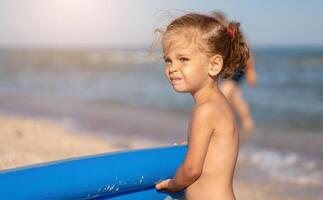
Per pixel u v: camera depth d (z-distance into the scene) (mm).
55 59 53906
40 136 6742
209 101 2207
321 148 6734
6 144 5738
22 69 30953
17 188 1947
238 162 5957
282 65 31062
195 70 2172
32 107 11516
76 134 7473
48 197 2031
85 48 122562
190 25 2188
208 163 2230
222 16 2311
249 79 6449
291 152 6496
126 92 15469
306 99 13820
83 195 2180
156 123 9078
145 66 35281
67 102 12727
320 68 28156
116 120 9445
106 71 27734
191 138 2205
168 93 14922
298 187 4867
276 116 10430
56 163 2145
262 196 4570
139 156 2424
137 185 2400
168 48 2215
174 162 2523
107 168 2266
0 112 10477
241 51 2330
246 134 7164
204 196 2242
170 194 2496
